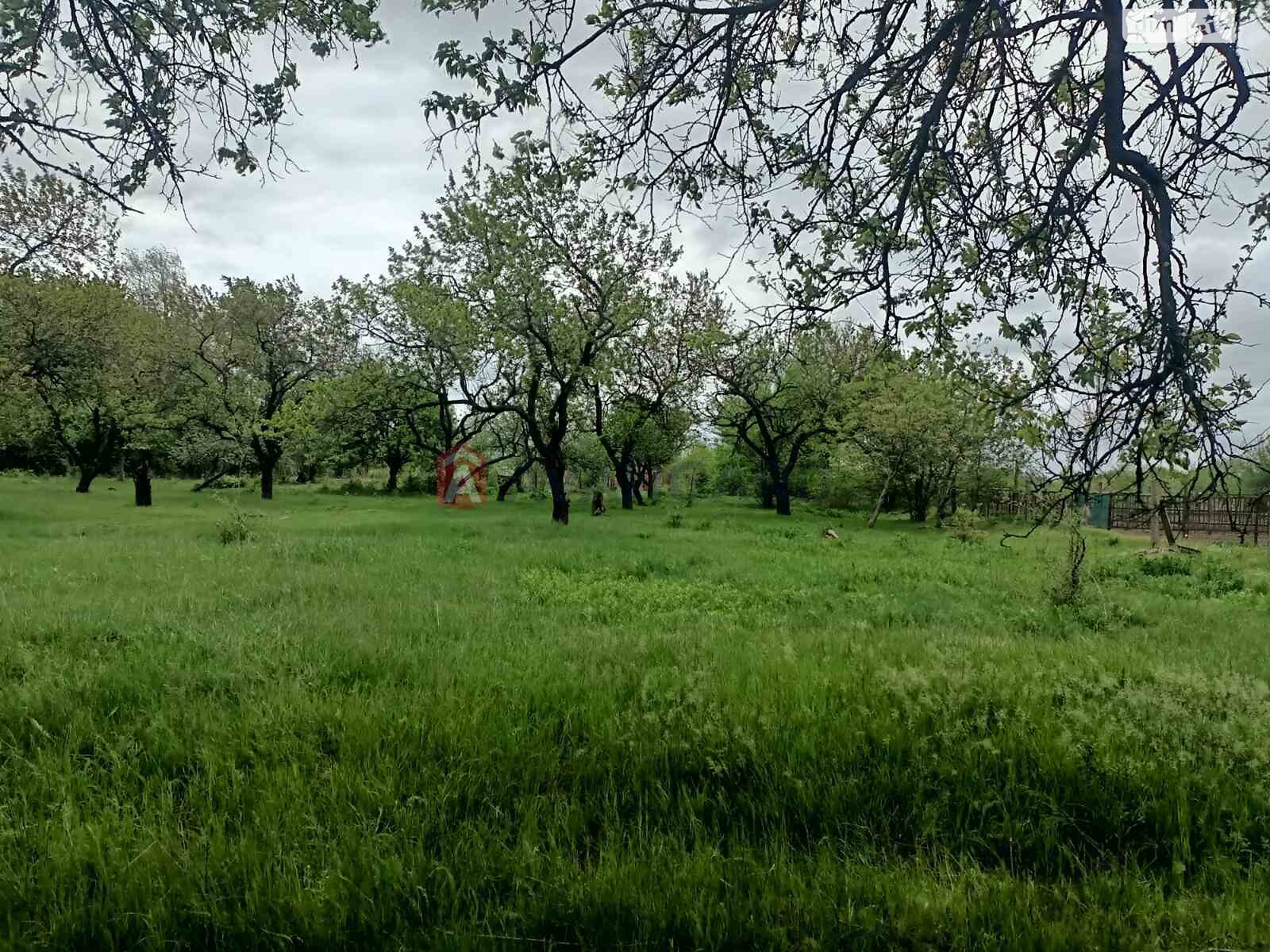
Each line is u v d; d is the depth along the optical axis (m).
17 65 2.81
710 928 2.54
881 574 13.38
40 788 3.47
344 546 15.09
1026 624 8.80
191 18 3.05
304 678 5.17
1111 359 3.23
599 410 36.62
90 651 5.87
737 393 32.91
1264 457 2.71
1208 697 4.50
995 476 30.55
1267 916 2.60
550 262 23.58
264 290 40.00
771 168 3.89
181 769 3.82
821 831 3.28
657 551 16.39
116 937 2.57
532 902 2.69
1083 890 2.82
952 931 2.57
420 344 31.03
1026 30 3.05
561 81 3.29
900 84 3.72
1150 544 20.55
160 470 53.00
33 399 25.70
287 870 2.86
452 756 3.79
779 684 5.03
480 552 15.16
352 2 3.07
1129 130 3.20
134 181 3.19
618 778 3.66
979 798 3.40
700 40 3.57
